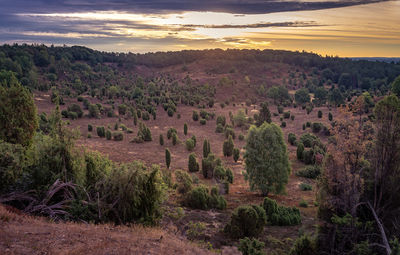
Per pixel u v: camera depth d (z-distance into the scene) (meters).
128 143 68.69
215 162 45.12
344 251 15.96
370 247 15.15
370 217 17.03
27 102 25.48
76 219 15.51
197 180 39.97
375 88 180.25
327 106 124.75
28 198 15.86
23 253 8.45
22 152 17.28
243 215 19.33
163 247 11.26
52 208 16.38
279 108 116.50
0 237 9.31
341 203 16.73
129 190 16.48
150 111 113.69
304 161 51.78
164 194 18.69
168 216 20.89
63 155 18.45
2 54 181.88
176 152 61.75
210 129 89.75
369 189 17.12
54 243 9.71
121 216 16.50
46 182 17.30
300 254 16.34
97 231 12.31
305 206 30.17
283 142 35.00
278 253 17.11
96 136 75.81
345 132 17.66
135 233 13.06
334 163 17.58
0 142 17.56
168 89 177.88
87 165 18.94
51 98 118.44
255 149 34.53
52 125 18.95
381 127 17.14
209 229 19.95
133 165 17.86
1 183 15.69
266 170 33.91
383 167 16.95
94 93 137.12
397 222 15.79
